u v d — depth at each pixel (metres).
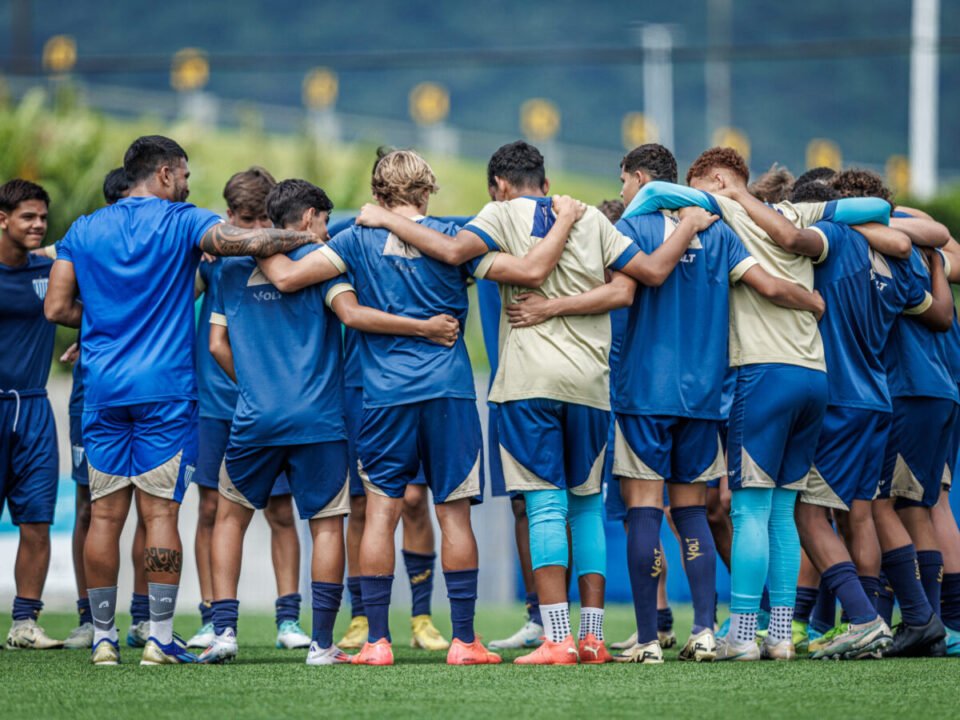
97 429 19.53
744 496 19.89
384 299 19.31
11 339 23.59
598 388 19.27
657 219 20.00
